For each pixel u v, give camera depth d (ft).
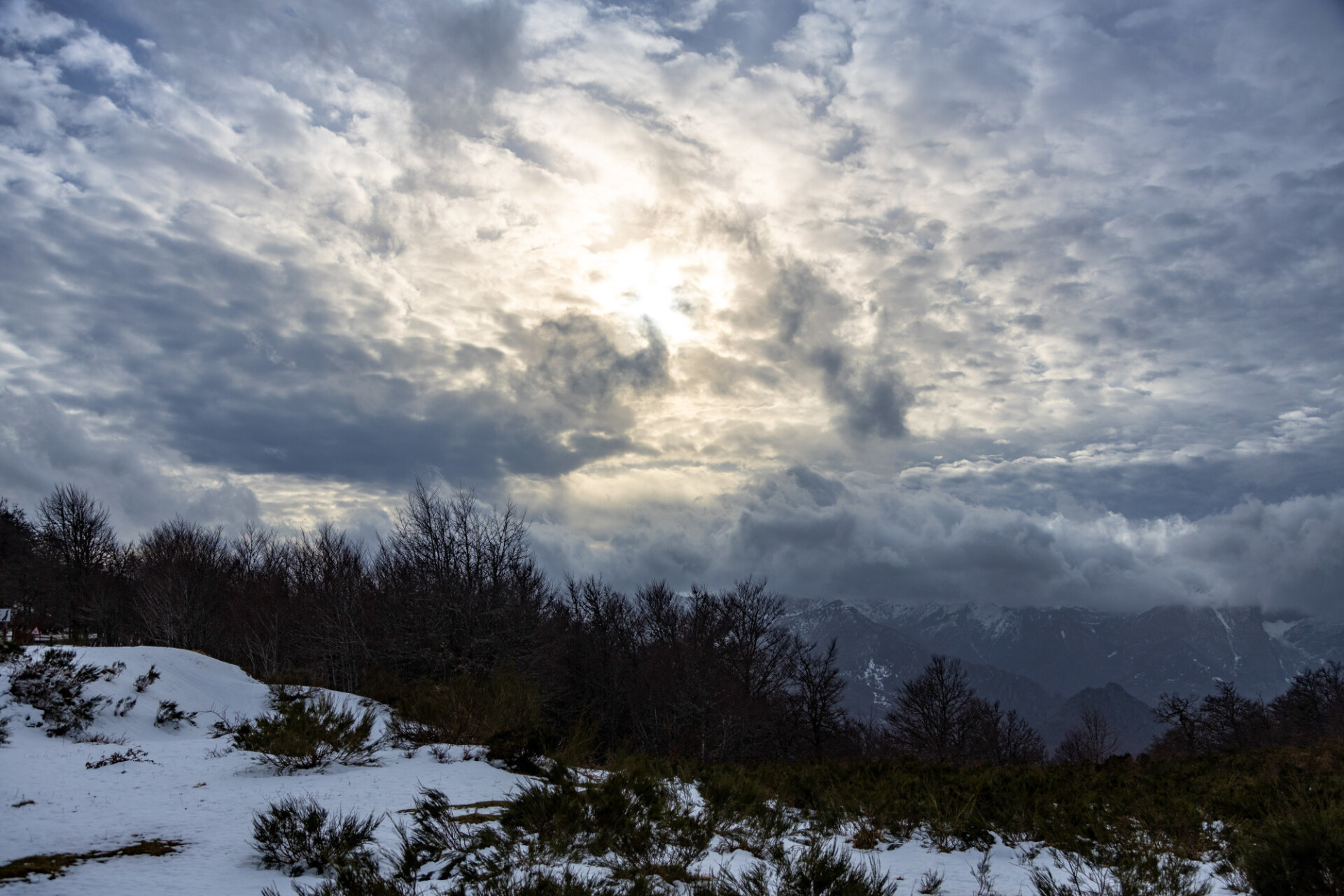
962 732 165.48
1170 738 185.06
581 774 38.22
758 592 164.04
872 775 46.73
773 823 31.96
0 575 161.89
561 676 120.78
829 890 21.11
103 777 36.11
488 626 106.42
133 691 71.67
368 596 127.54
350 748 39.09
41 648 72.13
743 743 127.85
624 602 172.35
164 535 175.73
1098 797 38.34
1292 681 219.20
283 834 22.41
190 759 42.14
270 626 132.46
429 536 118.21
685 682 127.13
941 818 34.06
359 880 19.11
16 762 40.24
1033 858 30.45
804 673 155.12
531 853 22.71
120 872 20.93
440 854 22.56
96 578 166.40
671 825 27.12
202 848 23.81
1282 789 38.09
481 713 49.62
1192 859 29.99
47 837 24.27
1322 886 23.12
